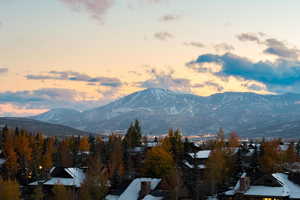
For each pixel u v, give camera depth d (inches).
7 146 5502.0
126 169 5034.5
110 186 4141.2
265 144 5034.5
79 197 3661.4
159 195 3417.8
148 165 4547.2
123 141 6304.1
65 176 4525.1
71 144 6437.0
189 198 3521.2
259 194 3255.4
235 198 3329.2
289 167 4874.5
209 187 3767.2
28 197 4180.6
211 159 4121.6
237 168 4714.6
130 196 3558.1
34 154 5482.3
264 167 4503.0
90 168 4205.2
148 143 6904.5
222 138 5472.4
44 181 4446.4
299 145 6668.3
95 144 6752.0
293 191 3280.0
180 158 5246.1
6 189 3580.2
